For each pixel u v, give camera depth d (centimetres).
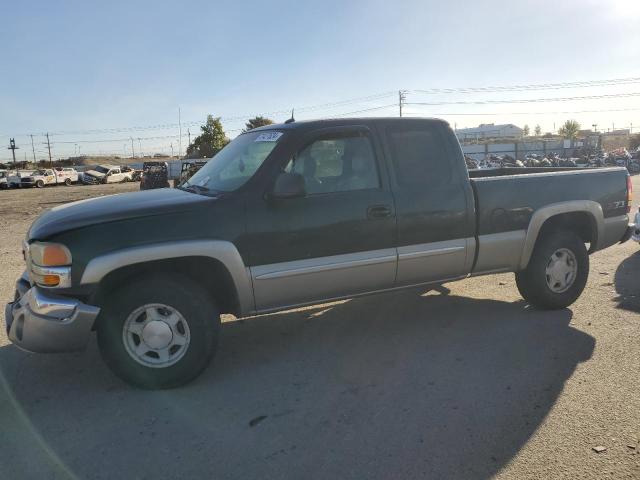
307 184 430
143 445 321
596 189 553
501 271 514
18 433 337
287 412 356
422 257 463
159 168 2297
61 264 363
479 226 489
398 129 469
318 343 480
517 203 506
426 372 411
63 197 3016
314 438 323
